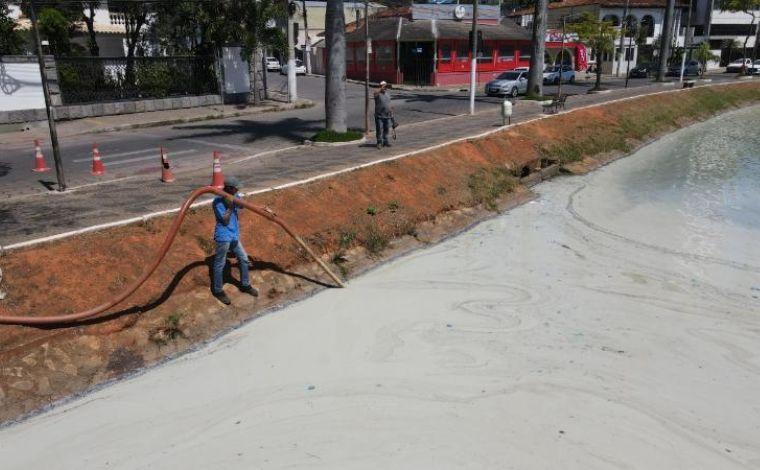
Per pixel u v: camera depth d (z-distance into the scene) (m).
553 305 9.95
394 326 9.18
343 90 18.44
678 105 32.06
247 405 7.20
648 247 12.80
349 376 7.80
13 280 8.14
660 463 6.24
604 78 50.47
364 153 16.48
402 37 40.19
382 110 17.09
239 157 17.25
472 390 7.48
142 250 9.47
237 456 6.30
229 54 29.05
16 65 21.64
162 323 8.57
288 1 29.91
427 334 8.92
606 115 26.08
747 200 16.48
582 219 14.77
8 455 6.34
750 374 7.97
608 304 10.02
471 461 6.20
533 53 31.48
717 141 25.83
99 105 24.55
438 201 14.47
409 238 12.89
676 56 52.22
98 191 12.85
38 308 7.98
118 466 6.20
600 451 6.39
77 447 6.48
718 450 6.46
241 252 9.38
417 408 7.11
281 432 6.69
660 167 20.75
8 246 8.62
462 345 8.60
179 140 20.36
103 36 36.38
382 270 11.51
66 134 21.31
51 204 11.59
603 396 7.38
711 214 15.18
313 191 12.59
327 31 18.05
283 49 29.27
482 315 9.57
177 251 9.75
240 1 27.23
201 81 28.67
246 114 27.11
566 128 22.88
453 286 10.72
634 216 15.04
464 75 42.34
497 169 17.45
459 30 41.31
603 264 11.83
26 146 19.14
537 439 6.57
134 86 26.12
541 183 18.45
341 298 10.20
